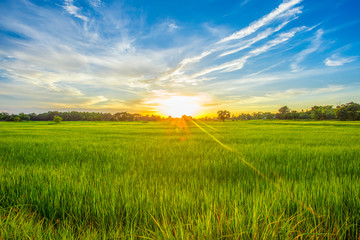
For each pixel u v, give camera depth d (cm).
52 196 261
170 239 167
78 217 226
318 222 192
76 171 409
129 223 207
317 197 246
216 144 945
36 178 338
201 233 171
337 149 709
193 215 209
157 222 190
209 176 391
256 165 481
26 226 190
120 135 1608
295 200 230
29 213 228
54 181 315
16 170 405
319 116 9400
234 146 859
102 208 231
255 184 331
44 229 199
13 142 998
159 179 369
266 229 169
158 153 680
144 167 477
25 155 631
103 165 494
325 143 956
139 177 376
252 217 193
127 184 317
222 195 261
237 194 266
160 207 228
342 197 241
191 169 450
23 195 262
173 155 640
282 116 10906
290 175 390
